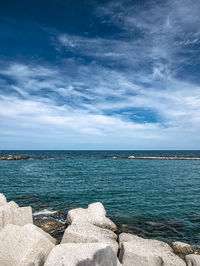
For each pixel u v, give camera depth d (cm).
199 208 1314
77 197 1572
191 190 1855
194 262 583
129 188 1922
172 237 896
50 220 1016
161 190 1845
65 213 1172
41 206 1318
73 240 664
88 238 650
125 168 3791
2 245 544
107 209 1281
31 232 562
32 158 6562
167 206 1354
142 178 2550
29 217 785
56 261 467
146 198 1561
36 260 518
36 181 2245
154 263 568
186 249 736
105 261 480
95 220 917
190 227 1006
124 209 1284
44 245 554
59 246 518
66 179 2419
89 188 1906
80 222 779
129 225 1024
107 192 1747
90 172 3128
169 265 555
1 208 709
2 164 4441
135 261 576
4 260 519
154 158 7306
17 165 4212
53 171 3216
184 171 3384
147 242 698
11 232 570
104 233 739
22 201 1440
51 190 1800
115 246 662
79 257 475
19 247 530
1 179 2361
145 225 1027
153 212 1227
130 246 619
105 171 3281
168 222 1069
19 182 2170
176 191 1811
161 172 3219
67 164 4525
